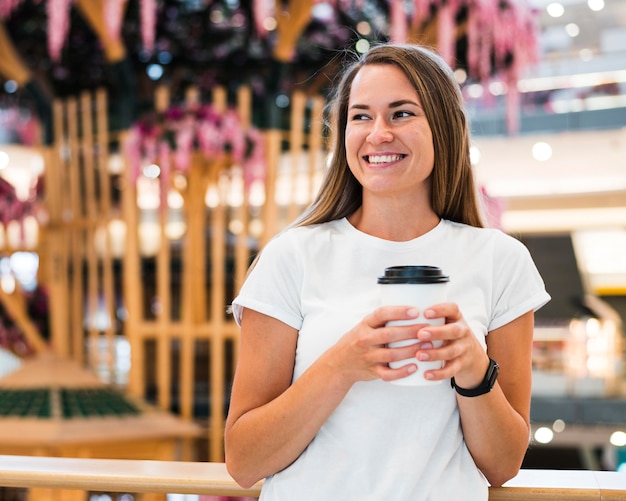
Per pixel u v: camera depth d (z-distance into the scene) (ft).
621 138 30.83
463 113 4.58
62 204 15.88
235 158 13.99
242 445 4.22
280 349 4.37
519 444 4.32
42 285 16.93
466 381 3.99
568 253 38.34
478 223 4.73
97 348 15.79
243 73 15.23
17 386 14.19
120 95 14.61
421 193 4.50
